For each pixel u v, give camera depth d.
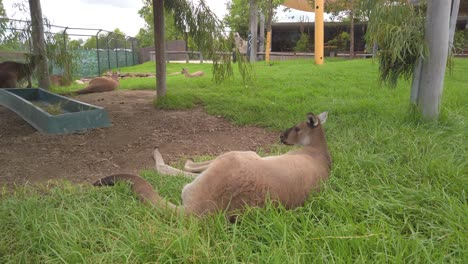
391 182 3.98
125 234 2.85
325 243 2.70
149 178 4.30
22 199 3.63
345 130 6.04
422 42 6.09
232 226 2.94
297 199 3.36
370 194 3.66
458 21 21.98
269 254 2.60
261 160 3.33
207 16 8.45
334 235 2.82
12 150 5.68
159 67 8.95
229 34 8.67
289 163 3.48
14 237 2.96
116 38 24.31
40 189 4.17
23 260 2.70
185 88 11.10
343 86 10.32
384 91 9.29
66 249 2.67
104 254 2.58
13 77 10.35
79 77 18.44
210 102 8.85
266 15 22.53
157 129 6.92
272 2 19.64
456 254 2.70
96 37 20.95
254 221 3.04
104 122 7.03
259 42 24.58
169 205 3.27
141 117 7.82
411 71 6.62
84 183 4.34
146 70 21.03
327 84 10.69
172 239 2.67
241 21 28.62
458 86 9.63
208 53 8.65
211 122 7.40
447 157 4.50
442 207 3.30
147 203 3.36
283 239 2.74
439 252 2.64
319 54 16.14
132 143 6.11
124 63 26.69
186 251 2.57
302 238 2.82
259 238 2.93
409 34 6.03
